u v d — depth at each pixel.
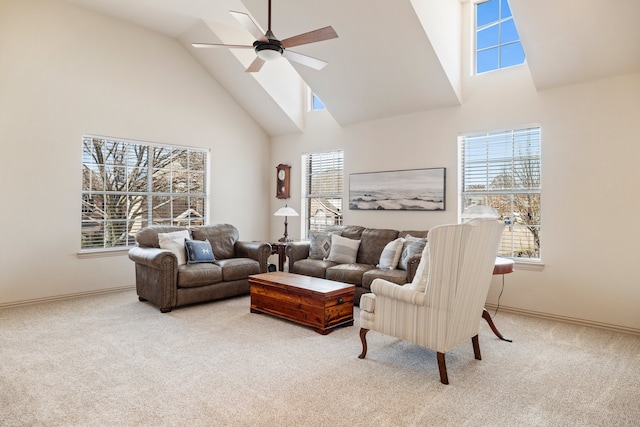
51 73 4.67
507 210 4.52
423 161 5.13
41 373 2.71
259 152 6.98
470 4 4.77
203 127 6.17
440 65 4.40
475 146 4.77
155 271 4.34
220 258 5.34
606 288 3.81
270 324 3.88
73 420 2.13
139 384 2.56
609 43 3.55
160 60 5.67
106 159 5.20
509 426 2.11
